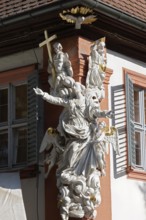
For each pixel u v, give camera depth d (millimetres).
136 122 16703
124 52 16438
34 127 15258
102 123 14711
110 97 15812
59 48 14930
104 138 14734
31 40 15680
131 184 16016
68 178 14289
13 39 15812
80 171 14375
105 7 14734
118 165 15727
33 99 15383
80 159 14422
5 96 16172
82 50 15086
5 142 16016
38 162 15102
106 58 15680
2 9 16062
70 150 14383
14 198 14281
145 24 15711
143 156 16656
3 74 16109
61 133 14547
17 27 15320
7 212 14047
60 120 14633
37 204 15055
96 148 14562
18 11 15570
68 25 15055
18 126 15836
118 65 16203
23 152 15719
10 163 15750
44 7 14656
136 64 16766
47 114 15258
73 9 14477
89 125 14609
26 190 15273
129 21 15383
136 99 16859
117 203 15547
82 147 14422
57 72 14836
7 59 16109
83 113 14555
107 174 15375
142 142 16719
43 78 15406
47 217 14836
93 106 14586
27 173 15234
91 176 14430
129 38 16203
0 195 14328
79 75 14914
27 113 15555
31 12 14820
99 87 15086
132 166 15977
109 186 15375
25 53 15836
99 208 15023
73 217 14359
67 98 14656
